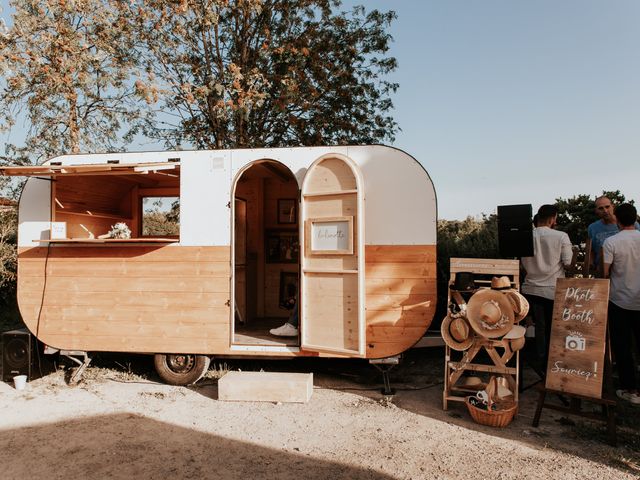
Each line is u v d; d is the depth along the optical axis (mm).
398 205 4867
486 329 4156
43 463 3469
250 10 10352
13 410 4570
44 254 5477
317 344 4898
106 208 6699
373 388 5168
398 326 4824
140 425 4160
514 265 4426
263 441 3793
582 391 3803
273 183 7465
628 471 3225
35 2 9219
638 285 4352
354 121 11852
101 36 9805
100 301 5348
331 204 4867
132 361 6344
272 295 7422
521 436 3836
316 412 4430
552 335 4039
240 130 10852
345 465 3363
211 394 5016
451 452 3553
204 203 5223
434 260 4789
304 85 10656
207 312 5168
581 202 6977
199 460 3477
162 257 5262
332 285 4844
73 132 10242
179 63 10828
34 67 9289
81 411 4523
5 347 5477
